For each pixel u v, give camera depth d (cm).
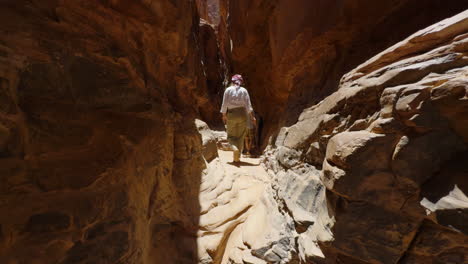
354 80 169
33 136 111
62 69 127
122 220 155
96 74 149
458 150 104
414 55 137
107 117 152
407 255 124
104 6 162
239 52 772
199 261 217
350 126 156
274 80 476
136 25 196
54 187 119
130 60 183
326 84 249
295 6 316
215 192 285
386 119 121
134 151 176
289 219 202
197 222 244
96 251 135
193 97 409
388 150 120
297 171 227
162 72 274
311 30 273
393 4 200
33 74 113
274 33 419
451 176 103
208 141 355
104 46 159
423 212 111
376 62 154
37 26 120
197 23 628
